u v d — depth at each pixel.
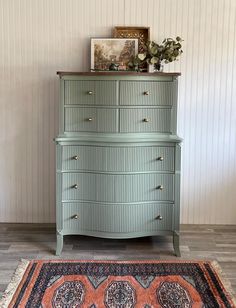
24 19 3.53
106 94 2.97
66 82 2.99
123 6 3.50
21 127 3.66
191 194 3.74
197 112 3.63
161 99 2.99
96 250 3.19
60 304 2.41
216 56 3.56
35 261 2.95
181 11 3.51
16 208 3.78
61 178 3.04
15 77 3.59
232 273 2.79
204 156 3.69
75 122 3.04
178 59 3.54
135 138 2.96
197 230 3.62
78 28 3.53
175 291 2.55
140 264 2.92
